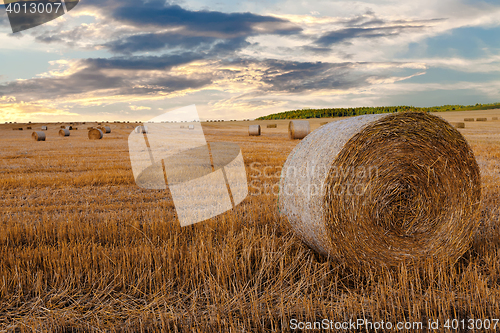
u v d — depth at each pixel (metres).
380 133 3.82
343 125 4.18
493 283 3.36
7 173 10.47
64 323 2.85
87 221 5.43
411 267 3.87
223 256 3.78
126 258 3.92
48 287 3.50
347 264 3.76
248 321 2.77
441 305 2.94
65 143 24.61
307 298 3.15
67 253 3.99
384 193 3.86
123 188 8.23
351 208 3.74
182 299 3.23
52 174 10.12
